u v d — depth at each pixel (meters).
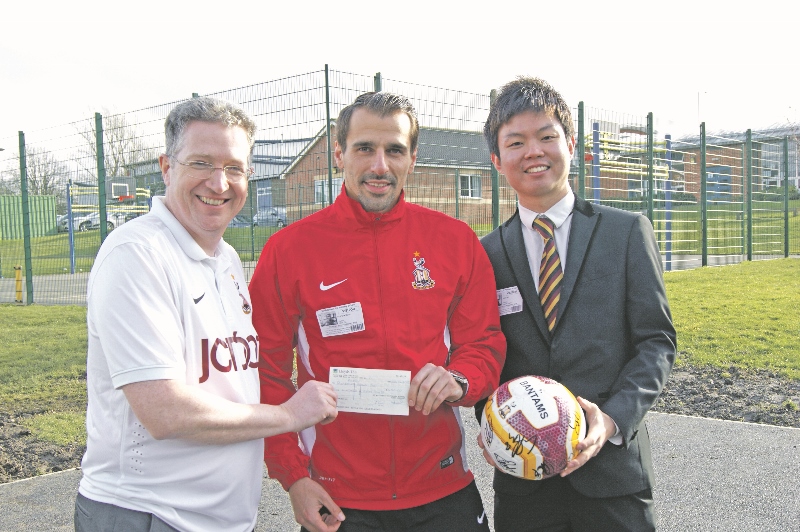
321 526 2.27
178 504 1.91
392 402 2.24
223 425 1.88
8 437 5.23
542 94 2.46
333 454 2.36
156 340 1.82
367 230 2.43
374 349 2.33
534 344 2.48
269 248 2.50
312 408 2.09
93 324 1.88
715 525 3.55
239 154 2.07
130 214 19.03
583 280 2.40
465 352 2.42
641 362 2.29
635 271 2.37
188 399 1.82
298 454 2.37
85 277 19.06
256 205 15.55
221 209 2.07
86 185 16.48
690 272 15.72
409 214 2.53
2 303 14.38
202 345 1.98
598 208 2.53
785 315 9.28
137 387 1.79
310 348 2.43
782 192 22.67
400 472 2.33
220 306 2.09
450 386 2.22
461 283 2.51
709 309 10.02
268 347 2.42
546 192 2.49
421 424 2.36
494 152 2.65
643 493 2.39
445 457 2.42
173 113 2.07
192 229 2.07
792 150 32.34
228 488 2.01
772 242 21.38
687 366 6.99
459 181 13.13
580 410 2.20
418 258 2.43
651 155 15.44
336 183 10.55
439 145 11.86
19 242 22.50
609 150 15.75
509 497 2.48
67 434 5.27
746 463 4.34
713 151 22.77
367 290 2.36
